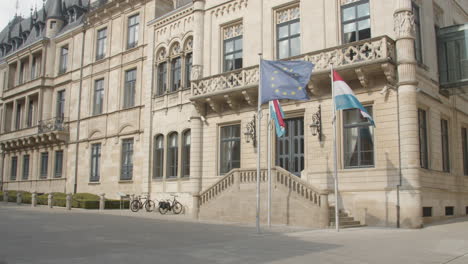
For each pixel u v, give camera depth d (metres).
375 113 17.56
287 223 16.83
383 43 16.86
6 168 41.84
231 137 22.78
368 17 18.64
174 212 24.20
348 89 15.62
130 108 29.78
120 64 31.27
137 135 28.95
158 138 27.59
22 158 39.97
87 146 32.97
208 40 24.38
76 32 35.97
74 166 33.72
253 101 21.53
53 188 35.38
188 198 24.39
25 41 45.66
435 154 18.78
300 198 16.62
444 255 9.02
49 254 8.59
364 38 18.62
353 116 18.36
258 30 22.14
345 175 18.00
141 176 28.23
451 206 19.75
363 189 17.38
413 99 16.66
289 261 8.08
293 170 20.14
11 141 39.91
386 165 16.95
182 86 26.09
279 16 21.77
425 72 18.86
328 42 19.47
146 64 29.22
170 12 27.44
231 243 10.83
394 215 16.33
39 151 37.88
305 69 16.05
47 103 37.44
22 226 14.30
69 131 34.97
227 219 18.83
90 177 32.34
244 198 18.42
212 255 8.77
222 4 23.92
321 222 15.73
